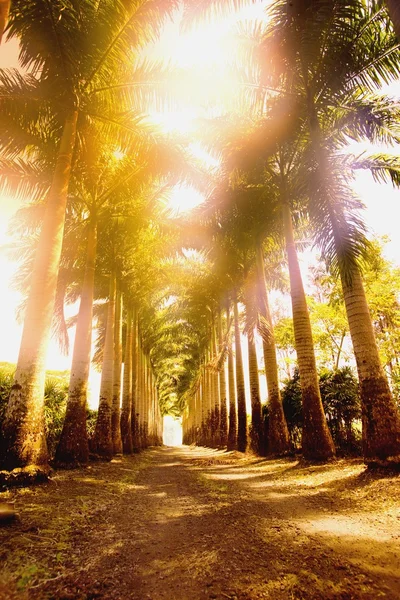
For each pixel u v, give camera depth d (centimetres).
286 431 1194
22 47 796
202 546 351
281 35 853
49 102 899
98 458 1124
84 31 804
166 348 3891
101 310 2130
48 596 246
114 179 1134
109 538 379
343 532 379
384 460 623
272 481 761
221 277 1892
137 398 2259
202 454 2030
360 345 723
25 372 644
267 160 1116
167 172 1105
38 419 638
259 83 970
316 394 968
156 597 249
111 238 1442
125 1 809
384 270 1527
